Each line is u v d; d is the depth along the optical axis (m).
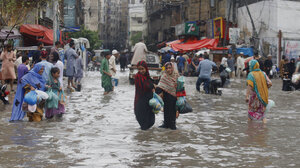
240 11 39.56
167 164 5.26
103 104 12.13
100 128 8.02
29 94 8.74
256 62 9.23
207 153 5.93
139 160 5.45
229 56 28.91
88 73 37.22
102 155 5.70
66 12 49.88
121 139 6.91
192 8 48.53
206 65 16.11
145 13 93.62
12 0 20.59
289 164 5.33
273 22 35.06
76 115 9.82
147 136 7.23
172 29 57.19
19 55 19.80
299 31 35.75
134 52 21.53
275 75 32.62
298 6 35.59
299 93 17.14
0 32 21.47
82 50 32.03
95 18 101.25
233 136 7.33
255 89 9.09
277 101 13.89
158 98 7.87
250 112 9.27
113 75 16.45
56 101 9.15
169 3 57.41
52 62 10.23
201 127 8.32
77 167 5.04
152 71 21.89
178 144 6.55
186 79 27.44
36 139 6.80
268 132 7.79
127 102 12.72
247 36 38.41
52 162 5.28
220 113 10.52
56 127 8.09
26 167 5.01
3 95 11.88
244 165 5.26
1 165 5.10
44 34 23.91
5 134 7.25
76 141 6.67
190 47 37.66
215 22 40.38
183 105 7.98
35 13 26.91
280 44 34.88
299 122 9.12
